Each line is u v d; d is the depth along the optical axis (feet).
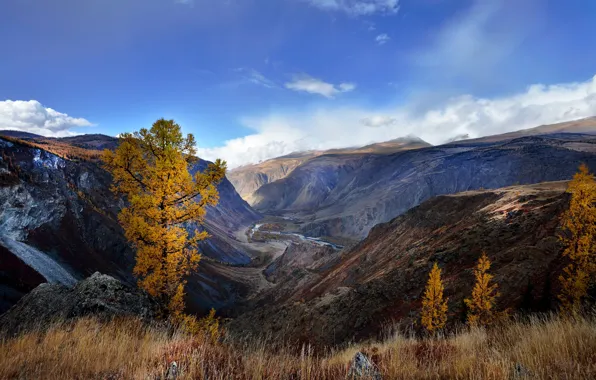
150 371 12.76
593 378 10.14
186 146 46.19
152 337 20.99
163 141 43.96
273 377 12.58
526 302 71.20
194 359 12.79
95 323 24.36
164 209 41.22
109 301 31.37
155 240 39.73
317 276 234.79
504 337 18.61
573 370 10.90
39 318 29.35
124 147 40.32
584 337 13.69
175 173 40.42
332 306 119.03
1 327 29.22
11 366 14.16
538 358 12.55
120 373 13.38
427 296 71.10
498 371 11.55
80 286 33.19
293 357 15.12
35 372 13.51
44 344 17.75
